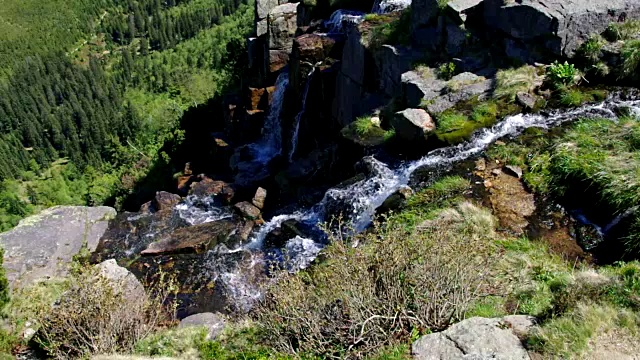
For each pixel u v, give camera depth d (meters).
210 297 8.90
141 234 11.58
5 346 6.65
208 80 53.00
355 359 4.59
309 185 12.10
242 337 5.91
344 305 4.95
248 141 19.58
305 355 4.81
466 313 5.07
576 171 7.51
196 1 120.94
